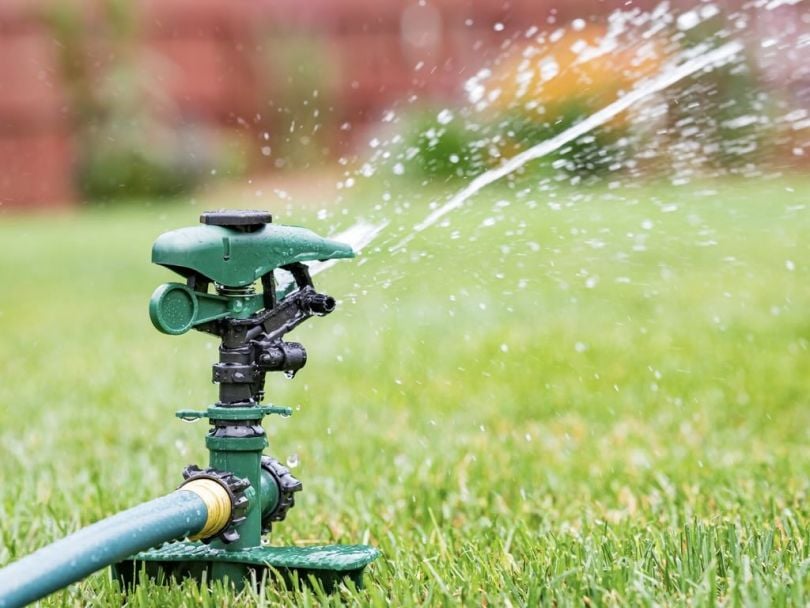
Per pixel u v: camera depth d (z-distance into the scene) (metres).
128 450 4.50
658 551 2.73
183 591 2.56
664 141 9.31
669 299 7.85
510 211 10.08
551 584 2.48
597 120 3.66
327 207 13.48
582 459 4.20
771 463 3.98
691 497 3.52
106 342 7.33
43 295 9.90
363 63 21.62
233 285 2.44
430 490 3.71
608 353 6.16
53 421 5.05
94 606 2.57
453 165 13.11
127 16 20.77
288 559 2.52
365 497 3.67
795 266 8.92
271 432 4.66
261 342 2.51
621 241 9.66
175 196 20.36
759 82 12.68
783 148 12.91
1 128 20.70
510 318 7.30
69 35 20.61
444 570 2.71
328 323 7.32
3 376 6.27
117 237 14.50
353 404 5.20
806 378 5.51
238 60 21.83
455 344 6.57
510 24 20.52
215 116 21.77
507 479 3.87
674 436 4.54
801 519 3.17
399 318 7.40
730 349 6.18
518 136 10.35
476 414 5.01
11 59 20.80
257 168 21.52
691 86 6.43
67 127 20.77
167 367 6.36
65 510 3.53
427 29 21.20
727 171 12.66
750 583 2.41
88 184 20.41
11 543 3.17
